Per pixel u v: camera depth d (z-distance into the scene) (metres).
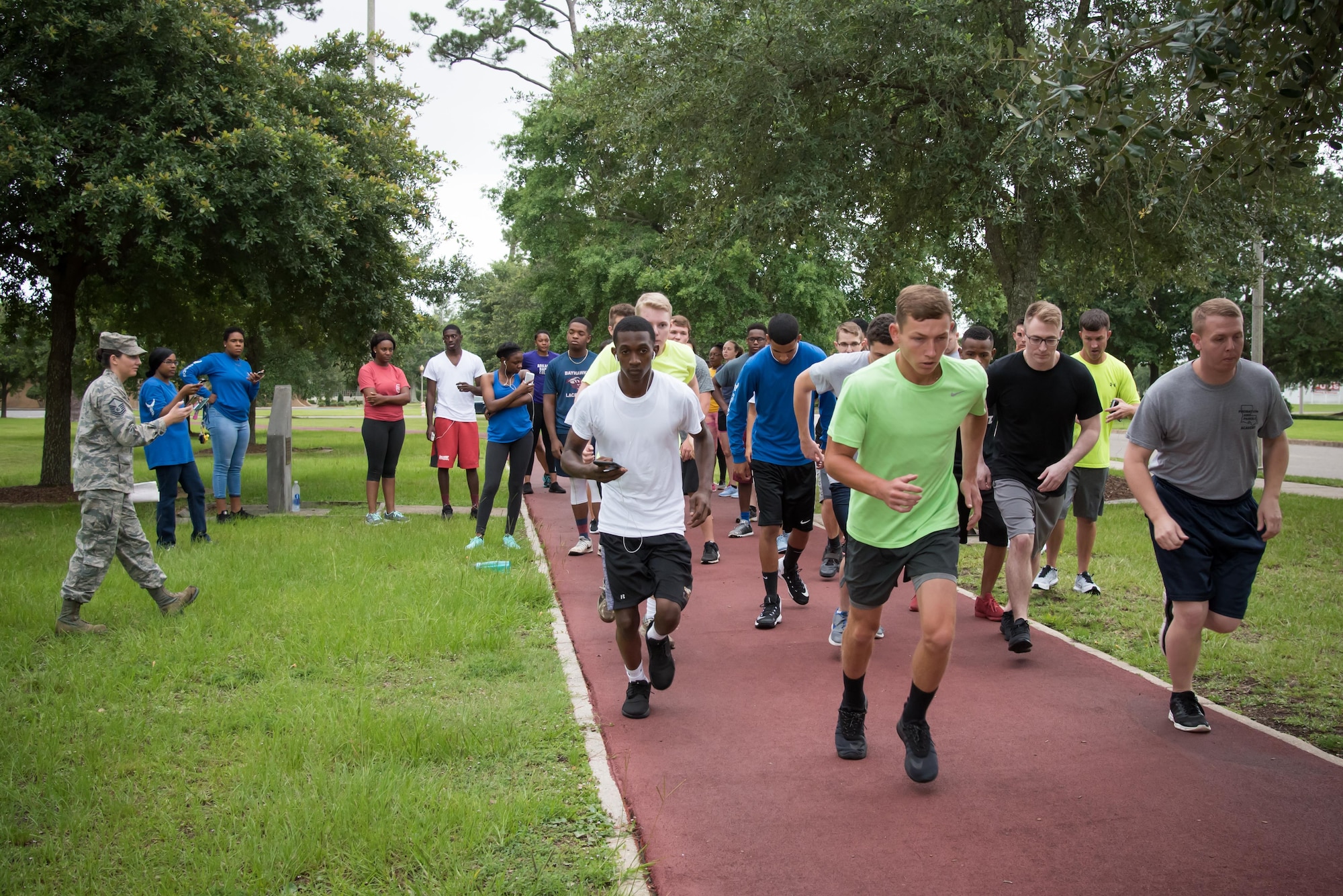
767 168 14.07
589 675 5.23
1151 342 41.84
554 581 7.57
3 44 11.88
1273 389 4.25
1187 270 14.59
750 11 13.42
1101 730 4.44
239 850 3.16
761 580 7.74
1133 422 4.48
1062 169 11.97
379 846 3.22
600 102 15.80
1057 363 5.71
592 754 4.06
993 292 18.75
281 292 15.05
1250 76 4.62
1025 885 3.09
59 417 14.48
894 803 3.68
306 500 13.26
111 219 11.60
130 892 2.97
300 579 7.33
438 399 10.93
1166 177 5.13
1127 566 8.06
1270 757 4.12
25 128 11.34
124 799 3.56
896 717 4.62
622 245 30.41
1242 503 4.39
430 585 7.03
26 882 3.02
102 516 5.83
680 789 3.80
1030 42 4.98
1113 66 4.68
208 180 11.91
